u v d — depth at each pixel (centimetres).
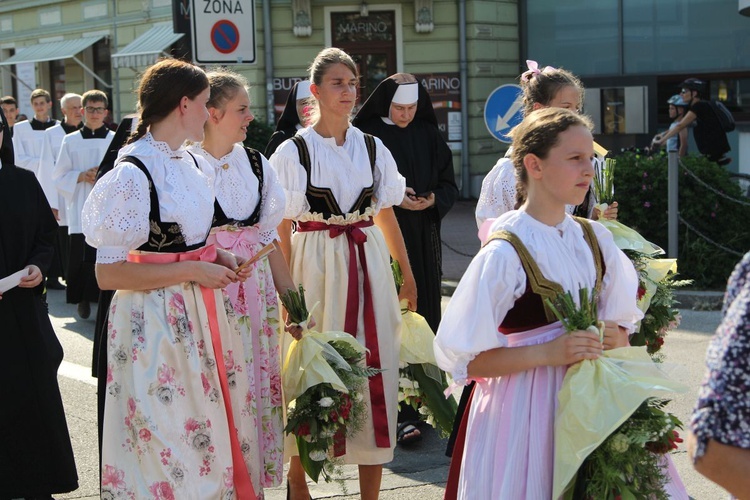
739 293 195
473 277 308
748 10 1120
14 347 452
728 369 189
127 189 355
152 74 369
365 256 466
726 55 1664
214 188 406
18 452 454
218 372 376
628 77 1709
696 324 852
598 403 290
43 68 2269
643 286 448
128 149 367
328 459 436
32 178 468
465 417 340
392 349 467
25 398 453
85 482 520
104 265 359
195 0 814
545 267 308
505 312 310
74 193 935
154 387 360
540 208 315
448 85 1758
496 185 440
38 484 456
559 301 304
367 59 1753
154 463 359
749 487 189
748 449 188
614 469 288
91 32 2091
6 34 2322
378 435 458
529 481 302
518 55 1803
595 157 470
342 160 464
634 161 1016
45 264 461
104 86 2078
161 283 362
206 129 418
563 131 308
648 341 472
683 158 1002
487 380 320
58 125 1080
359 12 1731
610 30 1731
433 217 606
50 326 470
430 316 605
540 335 311
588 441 287
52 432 458
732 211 977
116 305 368
